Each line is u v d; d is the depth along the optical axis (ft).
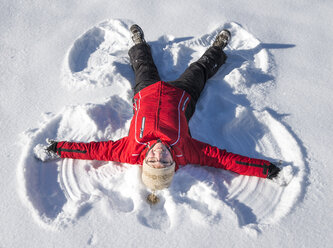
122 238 7.43
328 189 8.18
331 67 10.93
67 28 12.23
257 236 7.42
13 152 9.02
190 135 9.11
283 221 7.68
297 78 10.66
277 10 12.54
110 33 12.01
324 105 9.95
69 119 9.69
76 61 11.52
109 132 9.49
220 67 11.10
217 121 9.75
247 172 8.43
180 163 8.69
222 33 11.10
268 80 10.61
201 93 10.39
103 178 8.63
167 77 10.94
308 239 7.39
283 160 8.98
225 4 12.74
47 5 12.89
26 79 10.80
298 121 9.57
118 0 12.98
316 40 11.68
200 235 7.43
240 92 10.29
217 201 7.89
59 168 8.85
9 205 8.04
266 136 9.50
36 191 8.42
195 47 11.52
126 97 10.11
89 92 10.34
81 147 8.64
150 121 8.46
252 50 11.51
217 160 8.45
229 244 7.32
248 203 8.18
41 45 11.76
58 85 10.64
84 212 7.81
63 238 7.46
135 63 10.55
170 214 7.84
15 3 12.91
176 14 12.49
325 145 9.03
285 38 11.76
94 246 7.33
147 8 12.69
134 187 8.18
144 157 8.32
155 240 7.39
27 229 7.66
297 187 8.16
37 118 9.81
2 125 9.62
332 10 12.48
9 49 11.64
